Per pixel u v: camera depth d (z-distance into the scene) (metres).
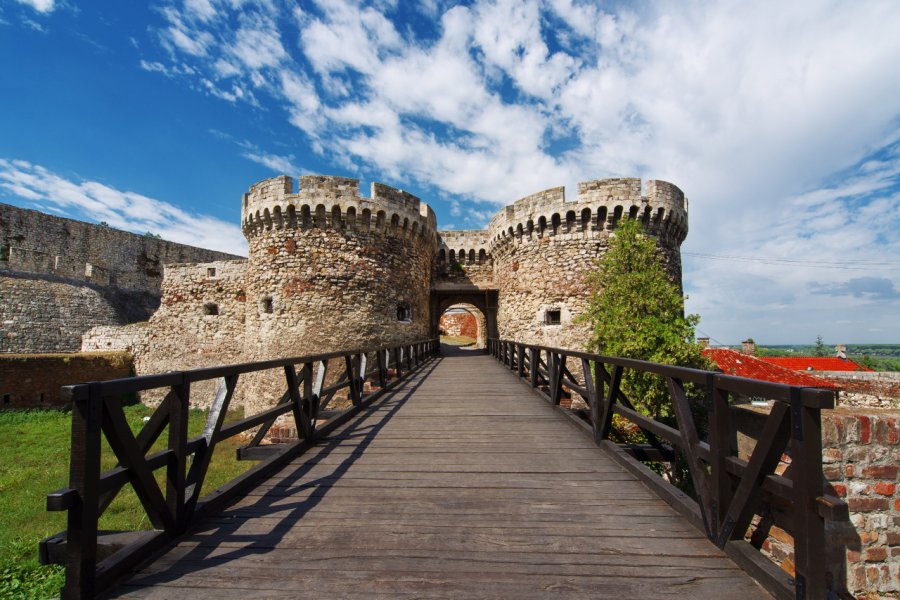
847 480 4.17
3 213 19.84
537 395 8.15
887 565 4.08
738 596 2.18
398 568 2.48
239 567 2.48
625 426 11.59
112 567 2.28
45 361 17.12
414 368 12.67
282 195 14.51
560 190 16.08
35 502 8.89
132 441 2.42
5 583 5.49
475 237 20.69
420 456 4.63
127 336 20.20
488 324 20.17
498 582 2.34
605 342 12.66
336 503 3.41
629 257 13.20
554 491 3.63
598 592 2.24
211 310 19.67
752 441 3.57
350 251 14.73
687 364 11.73
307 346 14.12
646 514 3.17
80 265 22.55
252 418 3.89
